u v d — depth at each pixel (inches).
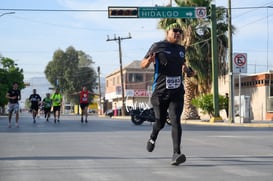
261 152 458.6
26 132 747.4
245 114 1275.8
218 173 329.1
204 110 1416.1
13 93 885.8
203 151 466.3
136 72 3452.3
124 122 1222.3
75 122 1169.4
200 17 1262.3
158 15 1272.1
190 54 1557.6
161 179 307.6
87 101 1153.4
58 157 416.5
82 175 323.3
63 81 4335.6
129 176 318.3
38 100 1130.0
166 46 361.1
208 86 1601.9
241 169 346.9
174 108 360.8
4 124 1026.7
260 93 1771.7
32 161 390.9
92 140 595.5
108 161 389.7
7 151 464.4
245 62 1229.1
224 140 604.4
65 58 4377.5
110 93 4005.9
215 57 1257.4
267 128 964.6
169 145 526.3
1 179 309.3
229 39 1256.2
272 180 304.5
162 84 360.2
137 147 504.1
